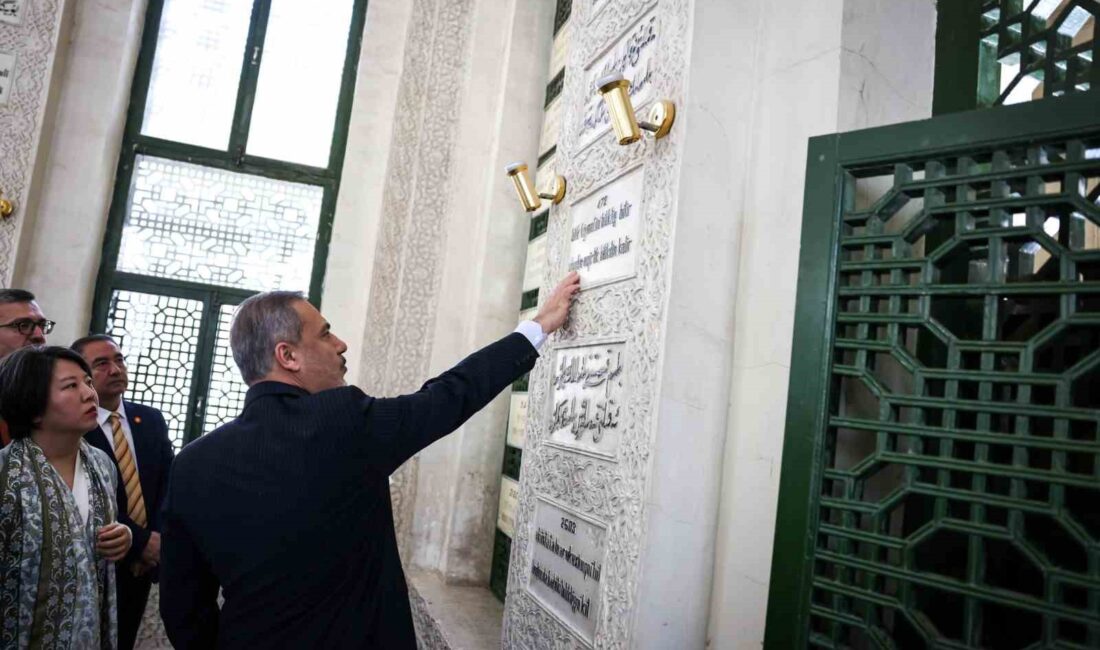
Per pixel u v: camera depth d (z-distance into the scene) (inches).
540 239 123.2
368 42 150.8
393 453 46.0
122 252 138.7
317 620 43.1
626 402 62.8
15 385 64.4
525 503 82.1
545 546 75.7
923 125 47.3
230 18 148.6
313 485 43.1
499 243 129.9
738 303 62.2
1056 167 41.0
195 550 46.2
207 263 142.9
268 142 148.0
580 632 65.2
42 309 127.6
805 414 50.9
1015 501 39.8
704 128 61.3
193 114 144.9
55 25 127.5
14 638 59.9
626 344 64.2
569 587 68.8
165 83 143.8
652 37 68.5
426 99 139.8
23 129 124.9
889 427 46.1
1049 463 46.5
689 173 60.2
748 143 63.7
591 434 68.6
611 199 71.7
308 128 150.4
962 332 53.7
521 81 133.3
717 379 61.1
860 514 48.9
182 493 45.1
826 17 59.2
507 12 139.5
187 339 140.9
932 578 42.7
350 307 145.5
